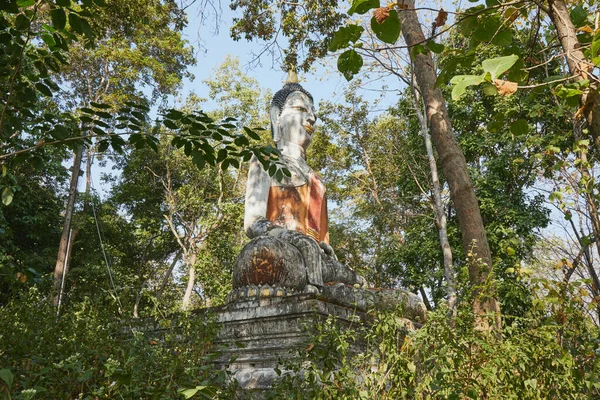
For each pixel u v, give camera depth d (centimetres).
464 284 496
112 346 459
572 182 584
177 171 2481
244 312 599
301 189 819
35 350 450
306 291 637
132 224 2544
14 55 460
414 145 1819
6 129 488
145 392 377
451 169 712
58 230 2089
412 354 397
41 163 510
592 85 320
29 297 570
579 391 385
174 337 485
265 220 761
